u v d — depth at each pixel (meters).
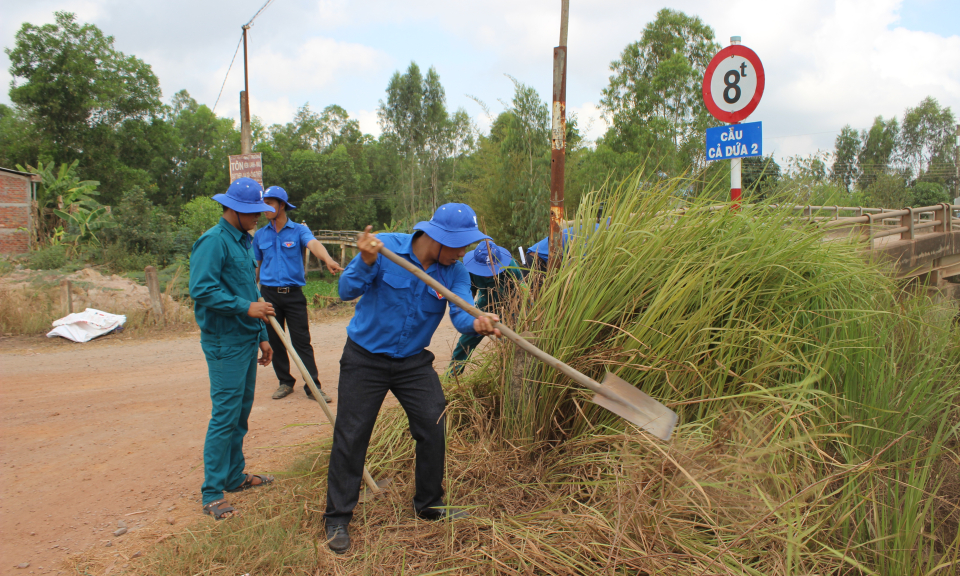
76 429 4.25
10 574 2.42
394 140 57.31
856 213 9.62
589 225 3.34
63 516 2.94
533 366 3.08
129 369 6.28
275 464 3.55
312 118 71.38
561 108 3.53
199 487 3.28
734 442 2.49
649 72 27.47
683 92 21.44
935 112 56.09
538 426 3.11
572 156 16.02
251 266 3.28
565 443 3.00
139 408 4.79
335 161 52.94
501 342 3.39
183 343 7.94
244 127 12.61
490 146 18.06
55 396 5.13
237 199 3.09
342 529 2.63
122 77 38.59
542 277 3.46
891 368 3.16
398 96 54.78
